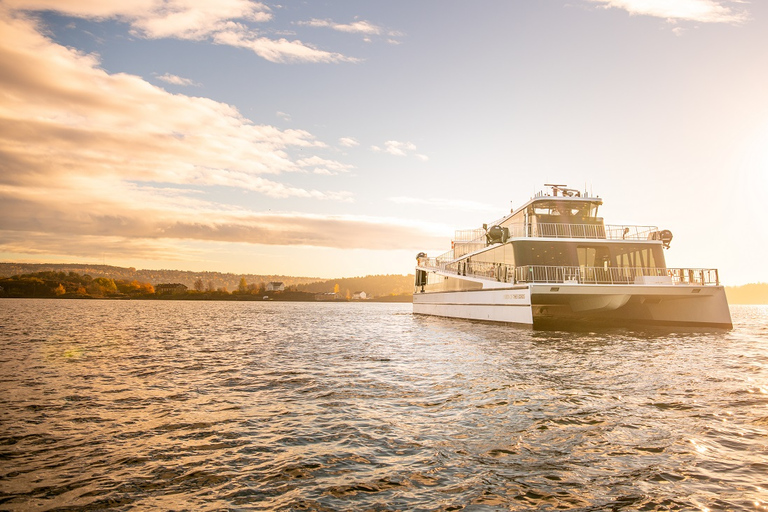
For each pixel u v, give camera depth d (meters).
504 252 31.44
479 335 25.58
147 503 5.36
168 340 26.20
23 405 10.17
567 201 30.67
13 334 29.34
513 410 9.13
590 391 10.81
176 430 8.24
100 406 10.06
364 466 6.38
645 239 30.27
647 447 6.95
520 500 5.27
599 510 5.02
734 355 17.05
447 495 5.43
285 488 5.71
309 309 113.00
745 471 6.00
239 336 29.27
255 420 8.84
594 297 29.80
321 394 11.10
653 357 16.50
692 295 28.06
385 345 22.69
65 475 6.19
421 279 56.66
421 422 8.47
